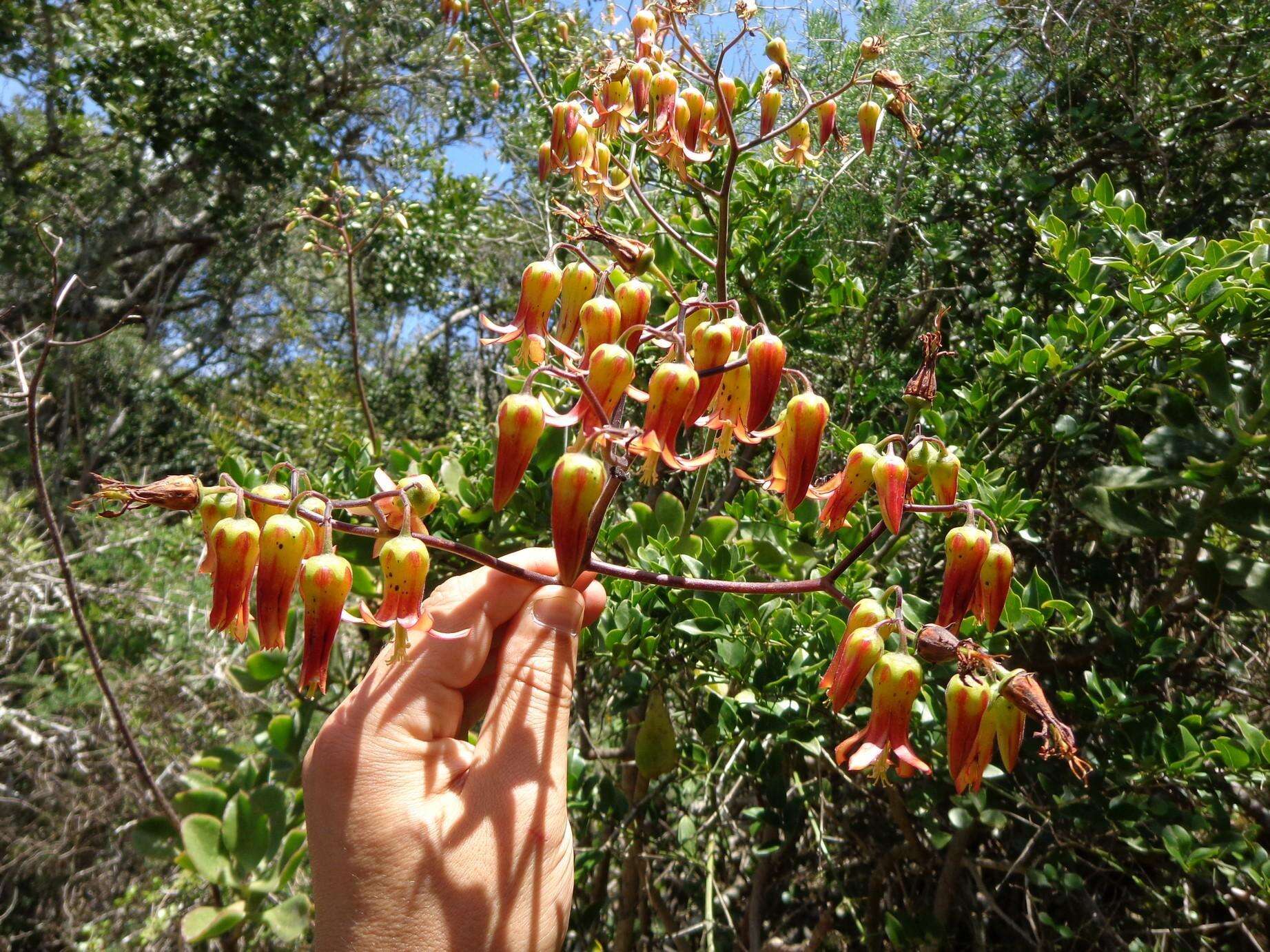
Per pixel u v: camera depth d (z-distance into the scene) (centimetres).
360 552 56
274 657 63
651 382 27
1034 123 75
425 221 190
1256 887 51
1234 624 65
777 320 65
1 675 134
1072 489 63
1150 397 50
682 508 54
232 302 243
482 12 173
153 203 218
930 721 44
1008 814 53
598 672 67
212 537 26
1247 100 70
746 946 68
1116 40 74
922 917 56
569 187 84
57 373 203
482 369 157
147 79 190
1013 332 57
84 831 121
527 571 30
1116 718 46
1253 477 53
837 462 65
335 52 221
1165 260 47
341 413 137
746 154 64
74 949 107
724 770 54
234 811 64
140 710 114
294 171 205
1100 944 60
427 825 28
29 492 150
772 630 46
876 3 80
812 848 65
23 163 197
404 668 30
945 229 68
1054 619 53
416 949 27
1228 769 46
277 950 80
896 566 54
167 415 230
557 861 29
